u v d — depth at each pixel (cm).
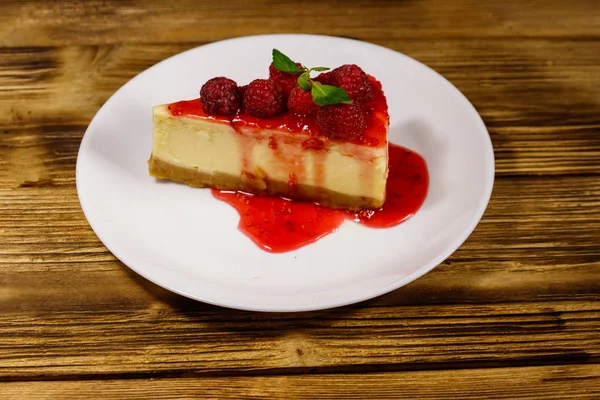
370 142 46
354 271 44
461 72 58
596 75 58
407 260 44
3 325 43
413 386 41
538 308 44
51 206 49
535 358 42
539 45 60
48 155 52
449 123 51
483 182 47
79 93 56
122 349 42
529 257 46
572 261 46
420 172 49
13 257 46
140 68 58
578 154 52
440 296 44
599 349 42
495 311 44
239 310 44
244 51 55
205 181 49
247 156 48
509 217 48
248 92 46
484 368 42
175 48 59
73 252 46
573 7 63
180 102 48
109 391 41
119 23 61
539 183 50
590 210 49
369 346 42
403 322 43
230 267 44
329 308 43
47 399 40
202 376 41
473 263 46
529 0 63
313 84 45
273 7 63
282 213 48
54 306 44
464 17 62
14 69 57
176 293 44
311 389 41
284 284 43
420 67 53
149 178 49
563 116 55
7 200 49
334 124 45
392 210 47
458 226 45
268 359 42
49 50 59
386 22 62
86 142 49
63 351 42
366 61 54
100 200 46
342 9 63
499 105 55
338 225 47
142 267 43
